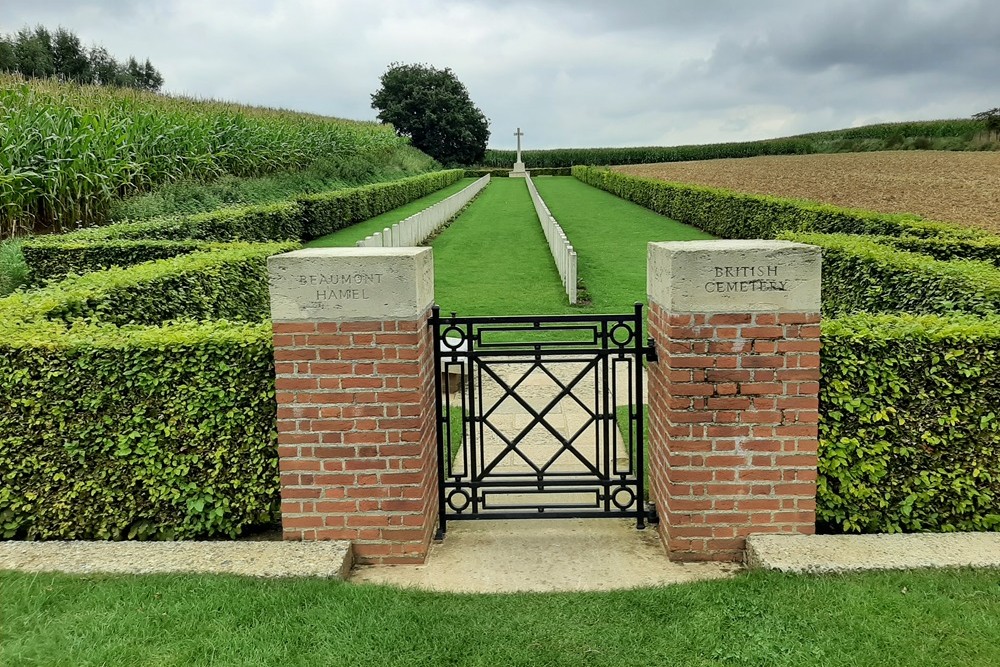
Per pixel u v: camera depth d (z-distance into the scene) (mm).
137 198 15672
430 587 3740
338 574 3705
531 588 3721
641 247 17750
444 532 4375
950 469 4062
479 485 4402
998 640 3053
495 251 17172
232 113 26359
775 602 3381
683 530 3955
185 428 4246
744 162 57125
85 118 14766
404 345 3830
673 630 3254
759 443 3869
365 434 3922
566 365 8031
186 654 3107
